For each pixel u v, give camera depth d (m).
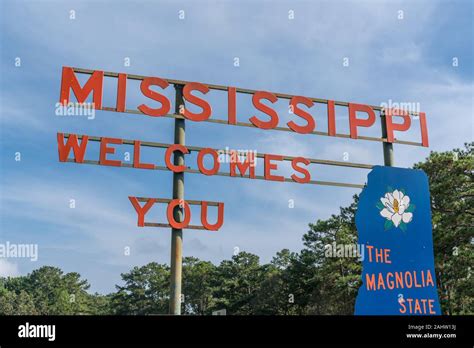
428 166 28.48
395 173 13.81
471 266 25.39
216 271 66.75
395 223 13.45
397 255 13.21
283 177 13.12
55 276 107.19
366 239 13.07
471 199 24.61
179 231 12.01
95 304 102.00
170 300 11.62
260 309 51.97
